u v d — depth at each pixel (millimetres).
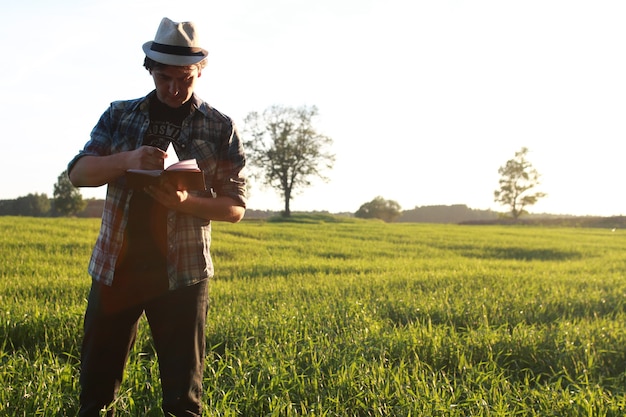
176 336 3623
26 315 6793
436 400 4930
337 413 4754
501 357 6652
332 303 9250
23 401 4570
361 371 5457
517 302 9828
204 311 3729
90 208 87562
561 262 20031
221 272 14391
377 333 7012
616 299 10711
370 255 21125
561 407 5000
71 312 7184
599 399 5094
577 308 10000
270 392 5125
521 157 106250
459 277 13320
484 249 25891
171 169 3193
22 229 21953
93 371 3748
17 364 5391
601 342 7184
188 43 3400
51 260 14922
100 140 3674
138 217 3590
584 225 74000
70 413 4590
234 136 3900
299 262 17188
